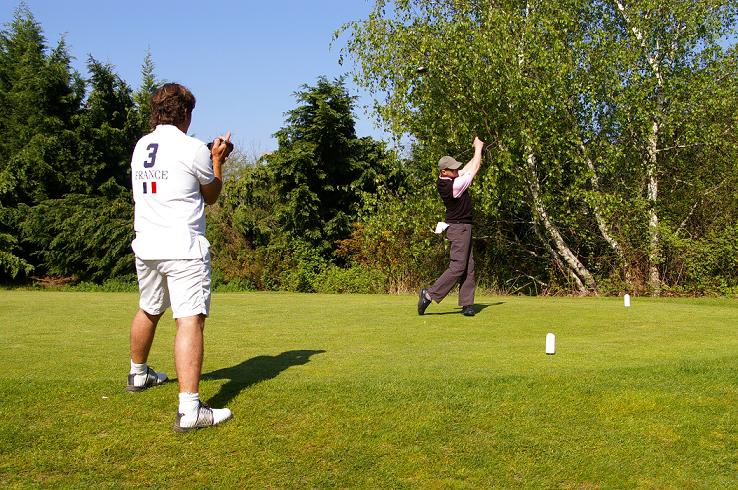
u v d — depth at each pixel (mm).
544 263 16812
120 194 22891
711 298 12781
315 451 3395
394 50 15156
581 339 6164
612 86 14070
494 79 13977
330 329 6688
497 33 14148
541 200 14734
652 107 14266
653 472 3393
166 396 3930
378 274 17281
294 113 21031
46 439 3402
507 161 13641
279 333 6426
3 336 6195
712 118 14773
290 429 3574
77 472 3166
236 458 3322
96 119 23438
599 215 14898
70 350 5379
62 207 21844
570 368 4656
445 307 8773
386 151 16219
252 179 21750
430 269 17156
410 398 3924
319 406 3803
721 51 14453
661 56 14828
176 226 3639
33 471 3154
